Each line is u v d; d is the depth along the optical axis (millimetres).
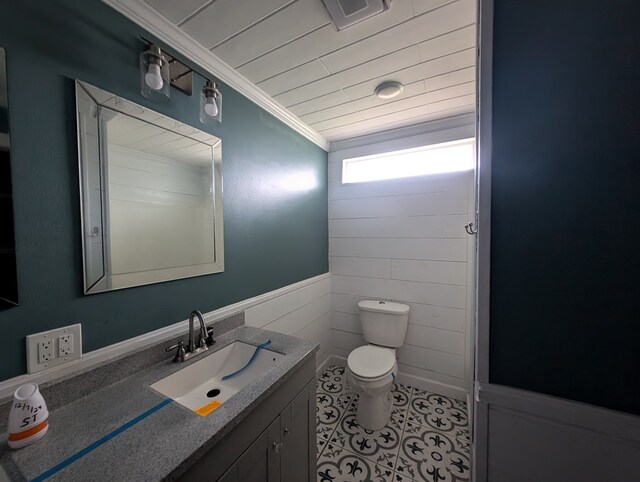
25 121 760
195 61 1255
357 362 1832
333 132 2311
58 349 824
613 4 605
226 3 1003
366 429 1753
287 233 1986
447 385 2137
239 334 1385
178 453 640
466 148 2107
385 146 2316
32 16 771
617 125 607
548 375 692
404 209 2273
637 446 614
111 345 969
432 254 2178
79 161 872
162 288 1146
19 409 663
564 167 653
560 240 664
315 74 1462
